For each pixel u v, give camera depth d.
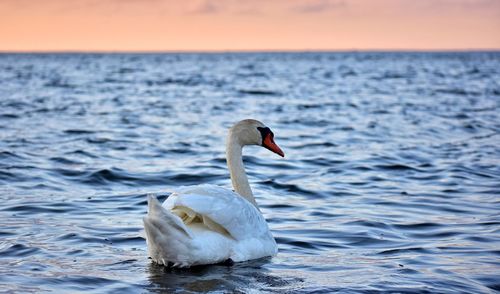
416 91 50.75
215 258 8.93
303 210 12.95
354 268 9.25
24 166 17.09
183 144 21.80
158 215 8.50
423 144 22.36
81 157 18.80
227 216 8.98
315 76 81.94
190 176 16.25
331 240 10.80
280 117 31.14
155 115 31.89
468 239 10.82
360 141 23.06
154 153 19.89
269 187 15.06
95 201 13.48
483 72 90.50
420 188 15.11
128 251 9.93
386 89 53.69
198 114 32.62
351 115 32.22
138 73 91.81
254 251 9.37
